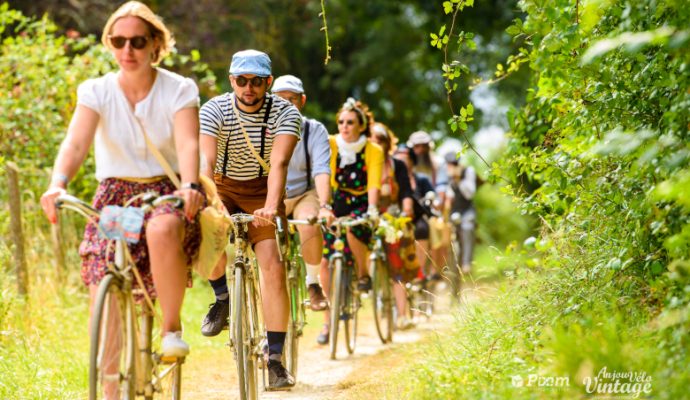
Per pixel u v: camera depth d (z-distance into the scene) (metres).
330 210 15.66
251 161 13.55
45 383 14.28
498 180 14.37
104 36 9.93
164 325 9.93
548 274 14.14
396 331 22.61
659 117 11.58
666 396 9.21
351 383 14.96
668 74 11.05
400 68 48.41
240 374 11.88
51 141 23.92
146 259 9.99
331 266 18.75
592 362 10.05
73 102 24.61
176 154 10.23
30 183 22.94
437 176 29.12
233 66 13.11
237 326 11.94
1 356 15.16
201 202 9.74
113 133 9.97
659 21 11.08
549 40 11.85
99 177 10.15
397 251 21.95
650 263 11.45
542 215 14.09
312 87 48.34
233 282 12.54
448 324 17.00
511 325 13.20
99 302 9.18
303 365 17.92
